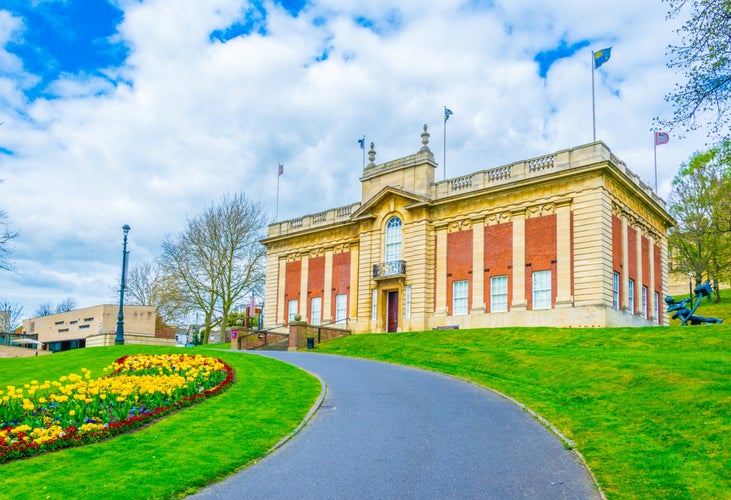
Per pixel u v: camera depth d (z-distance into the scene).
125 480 10.73
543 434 13.80
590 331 29.89
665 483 10.17
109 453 12.32
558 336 29.81
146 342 50.38
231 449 12.62
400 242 43.94
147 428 14.26
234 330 42.06
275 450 12.94
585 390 17.86
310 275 51.50
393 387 20.12
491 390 19.34
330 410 16.61
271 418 15.28
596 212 34.16
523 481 10.67
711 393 15.02
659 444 12.34
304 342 38.44
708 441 12.02
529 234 37.06
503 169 38.94
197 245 56.88
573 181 35.41
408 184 44.00
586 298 33.81
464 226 40.59
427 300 41.47
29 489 10.29
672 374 17.61
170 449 12.55
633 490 10.03
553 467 11.43
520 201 37.66
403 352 29.58
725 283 62.91
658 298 42.34
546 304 35.69
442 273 41.22
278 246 54.75
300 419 15.45
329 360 28.56
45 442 12.55
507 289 37.56
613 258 35.12
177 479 10.84
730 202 47.56
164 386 16.77
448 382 21.19
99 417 14.73
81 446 12.85
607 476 10.75
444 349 28.58
